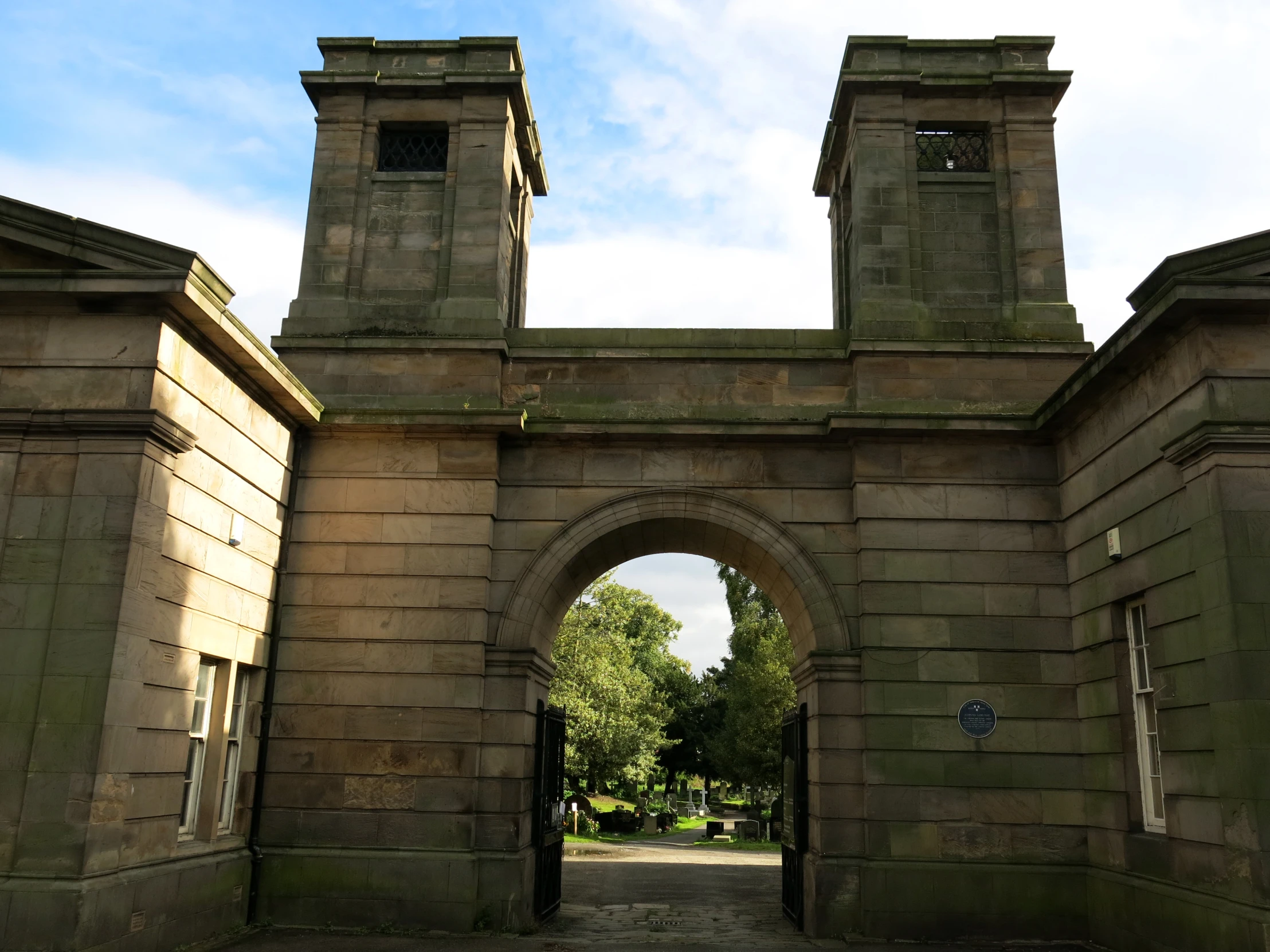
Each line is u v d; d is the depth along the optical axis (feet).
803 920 46.88
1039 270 51.90
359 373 51.08
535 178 64.34
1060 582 46.93
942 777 44.88
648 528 50.70
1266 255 34.37
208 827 41.47
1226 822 32.86
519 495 49.62
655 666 189.06
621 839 118.73
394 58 55.88
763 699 113.29
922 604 46.73
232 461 42.37
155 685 36.52
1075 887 43.60
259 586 45.65
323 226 53.42
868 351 50.19
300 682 46.75
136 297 36.01
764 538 48.70
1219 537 33.55
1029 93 54.08
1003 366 50.29
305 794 45.57
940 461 48.32
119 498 35.01
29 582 34.53
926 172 54.08
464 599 47.32
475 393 50.72
